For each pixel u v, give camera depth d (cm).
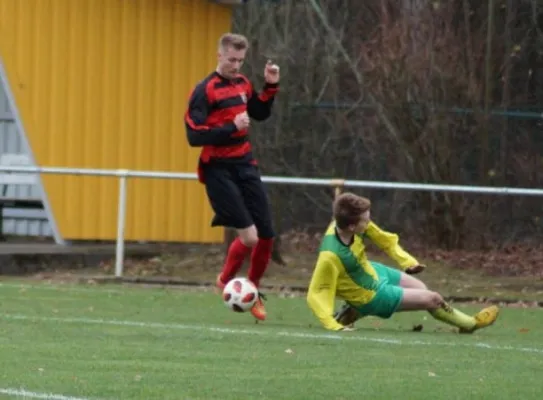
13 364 2170
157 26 5159
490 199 6372
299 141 6956
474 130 6431
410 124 6250
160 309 3347
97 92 5022
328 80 6900
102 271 4500
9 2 4819
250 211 3128
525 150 6694
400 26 6294
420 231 6475
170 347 2475
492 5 6481
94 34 5012
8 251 4438
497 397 1967
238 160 3092
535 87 6756
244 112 3058
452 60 6272
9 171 4306
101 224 5019
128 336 2652
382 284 2959
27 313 3089
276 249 4797
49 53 4916
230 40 3027
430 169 6250
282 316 3262
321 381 2075
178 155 5206
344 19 6900
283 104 6900
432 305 2947
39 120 4894
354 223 2894
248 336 2717
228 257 3169
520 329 3141
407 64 6247
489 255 5975
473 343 2734
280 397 1900
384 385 2052
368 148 6762
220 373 2131
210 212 5275
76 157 4978
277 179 4022
